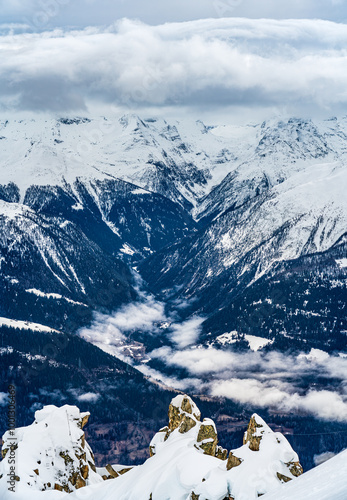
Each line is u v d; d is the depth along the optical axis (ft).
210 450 235.40
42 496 226.99
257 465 205.16
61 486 244.83
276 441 210.38
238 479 203.92
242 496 200.75
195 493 205.05
